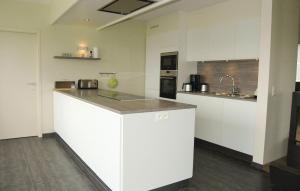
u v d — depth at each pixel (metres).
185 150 2.77
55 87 4.89
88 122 3.11
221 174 3.24
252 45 3.76
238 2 3.96
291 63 3.68
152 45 5.66
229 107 3.88
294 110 3.30
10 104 4.65
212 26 4.42
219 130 4.08
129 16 3.92
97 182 2.92
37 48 4.72
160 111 2.54
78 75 5.18
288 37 3.56
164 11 4.87
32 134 4.91
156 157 2.56
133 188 2.45
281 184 1.89
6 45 4.52
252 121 3.55
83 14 3.94
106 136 2.63
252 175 3.22
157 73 5.51
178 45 4.88
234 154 3.88
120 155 2.37
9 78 4.60
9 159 3.67
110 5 3.38
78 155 3.54
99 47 5.35
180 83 4.96
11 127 4.70
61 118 4.38
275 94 3.45
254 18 3.72
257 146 3.45
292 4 3.56
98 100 3.07
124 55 5.68
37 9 4.66
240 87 4.39
